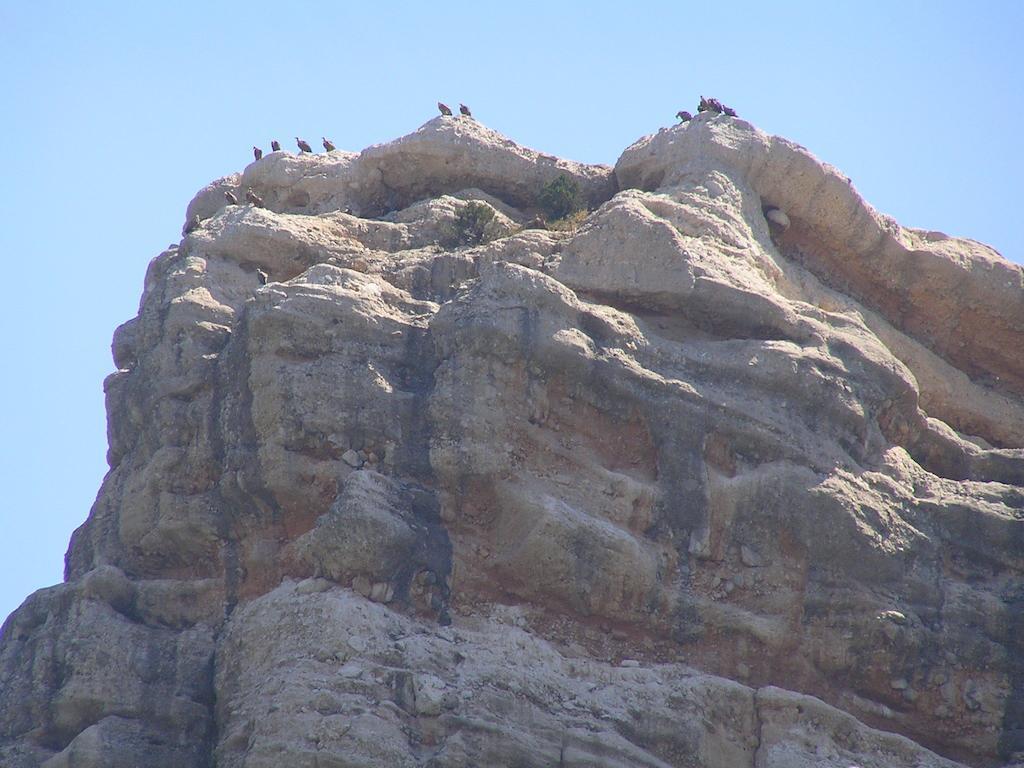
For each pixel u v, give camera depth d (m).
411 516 148.62
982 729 148.25
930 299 178.75
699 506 150.50
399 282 165.88
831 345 159.25
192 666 150.75
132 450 166.12
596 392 152.12
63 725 149.50
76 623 153.88
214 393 159.38
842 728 145.75
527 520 148.00
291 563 150.38
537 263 164.62
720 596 149.38
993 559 153.25
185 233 179.88
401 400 152.50
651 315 160.75
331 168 185.62
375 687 139.50
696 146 176.62
